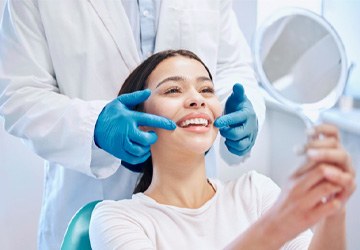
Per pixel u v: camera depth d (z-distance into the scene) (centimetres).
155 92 98
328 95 94
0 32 115
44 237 126
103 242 87
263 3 146
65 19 113
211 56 129
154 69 101
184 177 98
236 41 138
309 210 56
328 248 75
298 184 56
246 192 101
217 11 130
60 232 123
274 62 104
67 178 117
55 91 116
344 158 54
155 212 94
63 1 114
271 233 61
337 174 53
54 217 123
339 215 72
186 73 97
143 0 122
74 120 103
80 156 105
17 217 166
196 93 95
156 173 100
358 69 99
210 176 123
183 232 92
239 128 106
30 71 112
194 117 93
